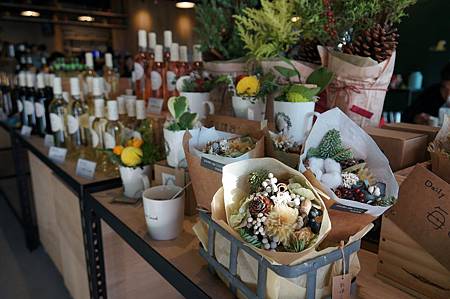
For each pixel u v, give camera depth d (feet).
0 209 10.70
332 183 1.95
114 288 4.61
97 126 5.14
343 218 1.92
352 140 2.13
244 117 3.48
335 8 3.26
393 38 3.02
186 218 3.52
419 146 2.78
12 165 12.17
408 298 2.20
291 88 2.92
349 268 2.06
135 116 4.77
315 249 1.83
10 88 9.00
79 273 5.43
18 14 17.29
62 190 5.51
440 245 2.06
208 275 2.59
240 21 4.10
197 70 5.27
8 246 8.69
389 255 2.31
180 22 22.11
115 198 3.97
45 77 6.93
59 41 19.27
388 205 1.87
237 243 2.08
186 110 3.51
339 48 3.18
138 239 3.15
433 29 17.26
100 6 19.26
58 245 6.48
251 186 2.02
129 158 3.83
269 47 3.63
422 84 18.02
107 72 7.34
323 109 3.31
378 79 3.08
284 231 1.79
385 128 3.15
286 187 1.90
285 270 1.81
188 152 2.51
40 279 7.32
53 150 5.57
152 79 5.49
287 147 2.43
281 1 3.51
